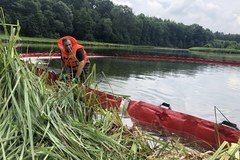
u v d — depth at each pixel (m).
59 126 3.07
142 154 3.28
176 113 5.10
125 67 18.31
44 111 3.18
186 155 3.51
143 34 93.56
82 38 69.31
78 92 3.91
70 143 2.96
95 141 3.17
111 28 75.56
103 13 87.69
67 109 3.56
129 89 10.23
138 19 90.25
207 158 3.46
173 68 20.44
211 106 9.05
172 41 106.88
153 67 19.89
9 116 2.94
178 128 4.95
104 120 3.79
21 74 3.23
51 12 60.53
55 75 4.98
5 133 2.80
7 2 53.72
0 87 3.18
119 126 3.81
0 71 3.28
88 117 3.82
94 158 2.97
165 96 9.80
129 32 85.50
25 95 2.99
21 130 2.83
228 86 13.72
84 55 5.68
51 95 3.58
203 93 11.16
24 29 54.66
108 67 17.48
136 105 5.42
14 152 2.64
